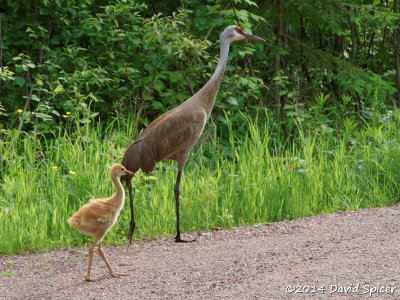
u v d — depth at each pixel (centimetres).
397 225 1858
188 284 1352
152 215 1998
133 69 2642
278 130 2942
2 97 2762
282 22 3111
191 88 2764
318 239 1739
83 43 2928
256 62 3331
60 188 1995
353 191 2258
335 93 3450
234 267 1479
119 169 1492
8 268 1590
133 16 2714
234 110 2991
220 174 2212
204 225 2016
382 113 3123
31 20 2739
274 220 2114
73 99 2417
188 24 2836
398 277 1311
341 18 3075
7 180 2016
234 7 2933
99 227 1447
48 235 1869
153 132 1894
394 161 2416
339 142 2728
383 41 3769
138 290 1332
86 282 1427
